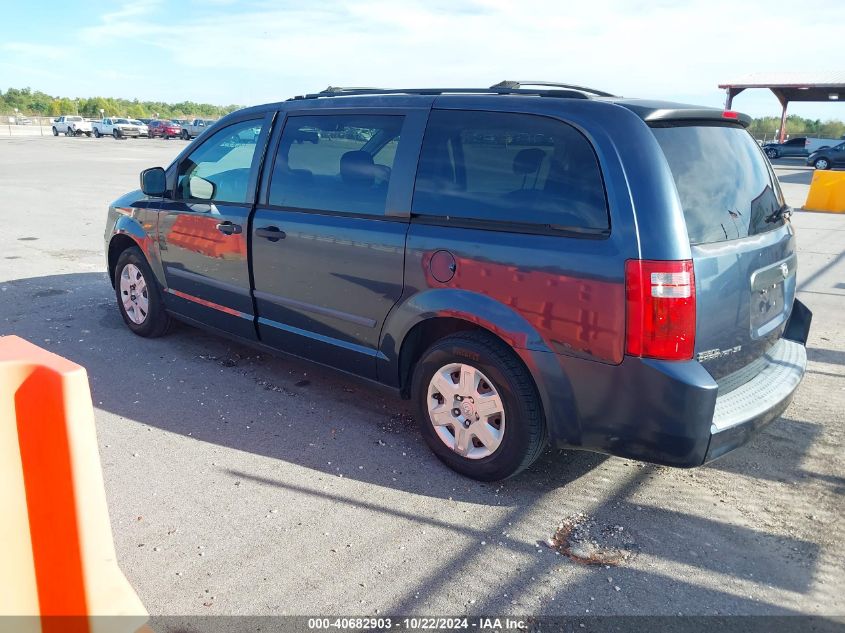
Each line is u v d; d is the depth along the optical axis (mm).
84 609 1848
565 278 3006
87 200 14664
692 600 2730
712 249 2977
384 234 3646
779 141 43875
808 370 5277
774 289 3543
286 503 3334
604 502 3412
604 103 3105
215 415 4285
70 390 1753
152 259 5297
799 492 3537
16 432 1772
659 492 3514
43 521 1806
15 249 9398
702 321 2914
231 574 2814
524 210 3184
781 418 4395
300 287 4145
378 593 2729
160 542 3012
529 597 2725
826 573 2912
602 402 3027
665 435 2928
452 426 3594
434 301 3449
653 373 2869
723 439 3004
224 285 4684
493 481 3521
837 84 38500
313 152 4117
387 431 4129
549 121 3174
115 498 3346
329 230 3904
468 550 3008
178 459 3738
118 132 50219
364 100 3943
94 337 5691
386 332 3740
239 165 4562
